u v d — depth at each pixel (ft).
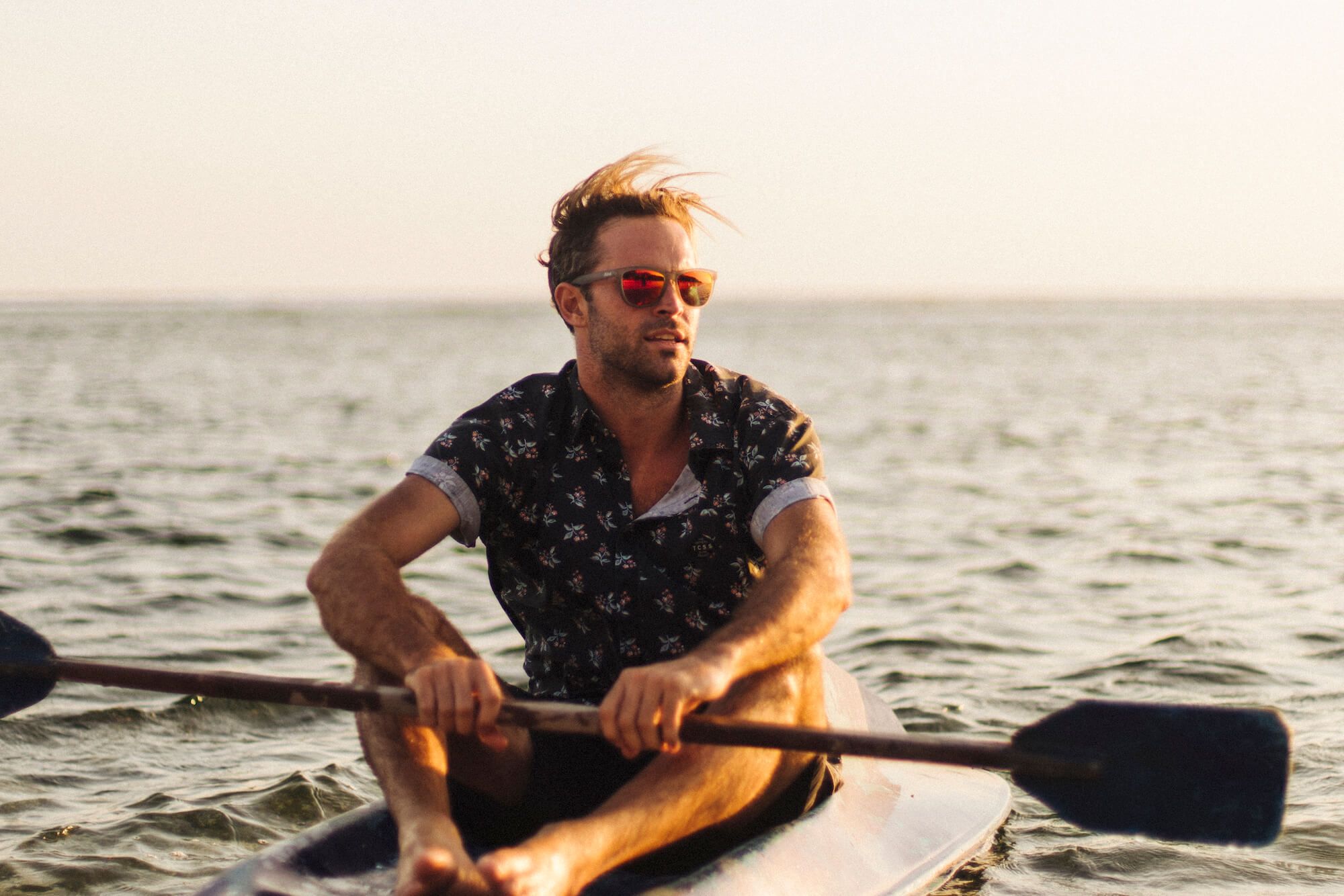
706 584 10.04
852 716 12.41
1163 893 11.39
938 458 52.90
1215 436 61.62
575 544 10.02
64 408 74.08
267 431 61.82
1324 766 14.56
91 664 9.62
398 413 74.74
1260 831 8.17
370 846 9.74
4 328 277.03
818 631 9.07
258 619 22.80
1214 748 8.21
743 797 9.01
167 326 308.60
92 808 13.47
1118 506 38.47
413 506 9.78
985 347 199.93
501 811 9.68
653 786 8.49
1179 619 22.70
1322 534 32.60
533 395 10.31
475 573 28.17
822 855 9.78
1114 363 147.43
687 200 10.30
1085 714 8.43
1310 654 19.85
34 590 24.64
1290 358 158.81
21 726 15.94
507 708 8.24
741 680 9.18
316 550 30.35
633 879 9.40
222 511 35.91
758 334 280.10
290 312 620.49
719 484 10.02
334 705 8.61
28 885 11.54
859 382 111.96
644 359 9.83
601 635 10.11
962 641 21.15
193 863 12.12
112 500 37.17
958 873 11.41
